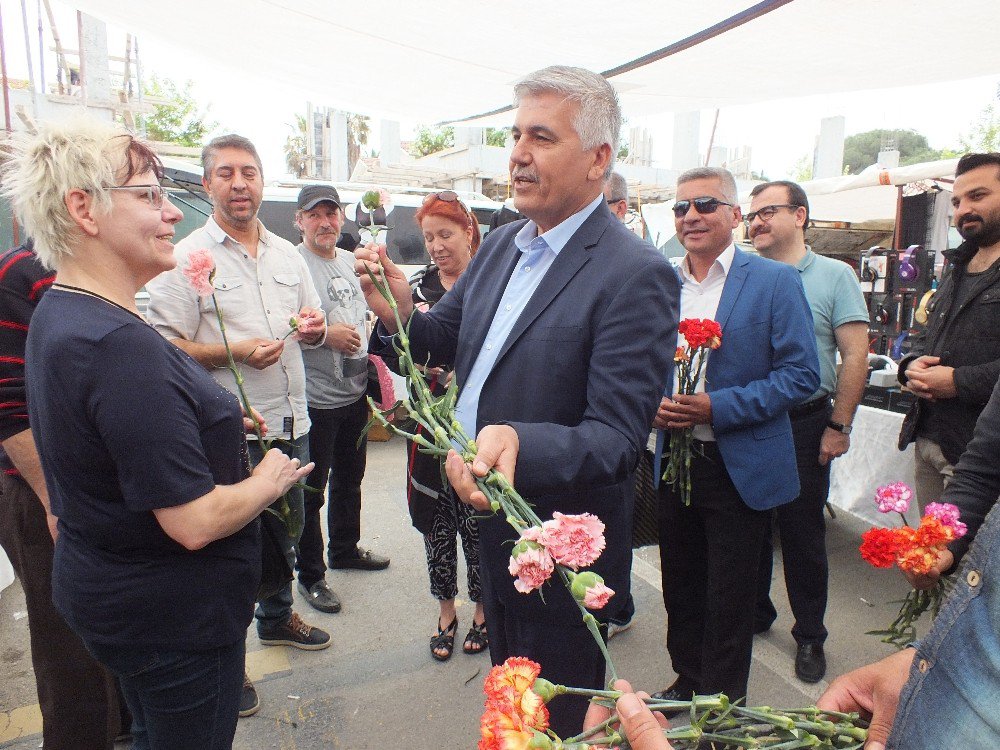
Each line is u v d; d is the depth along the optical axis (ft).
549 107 4.48
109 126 4.23
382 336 5.89
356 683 8.20
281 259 8.31
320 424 9.61
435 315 6.08
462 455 3.58
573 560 2.79
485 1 8.61
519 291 5.11
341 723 7.51
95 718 5.93
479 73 11.77
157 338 4.11
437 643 8.74
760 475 6.57
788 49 9.59
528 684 2.55
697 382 7.00
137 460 3.86
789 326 6.72
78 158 3.95
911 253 16.53
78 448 3.91
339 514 10.83
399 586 10.53
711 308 7.30
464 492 3.47
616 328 4.35
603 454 3.98
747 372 6.93
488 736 2.40
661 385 4.45
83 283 4.18
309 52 11.34
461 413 5.25
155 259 4.35
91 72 34.60
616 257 4.56
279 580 5.64
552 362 4.58
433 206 9.02
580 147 4.54
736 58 10.10
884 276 17.34
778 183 8.80
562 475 3.81
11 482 5.62
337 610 9.77
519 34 9.64
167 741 4.54
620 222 5.00
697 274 7.54
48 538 5.69
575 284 4.63
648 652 8.96
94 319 3.92
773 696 8.05
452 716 7.63
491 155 44.45
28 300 5.19
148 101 43.11
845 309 8.34
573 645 4.99
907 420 8.16
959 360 7.36
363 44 10.64
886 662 3.49
